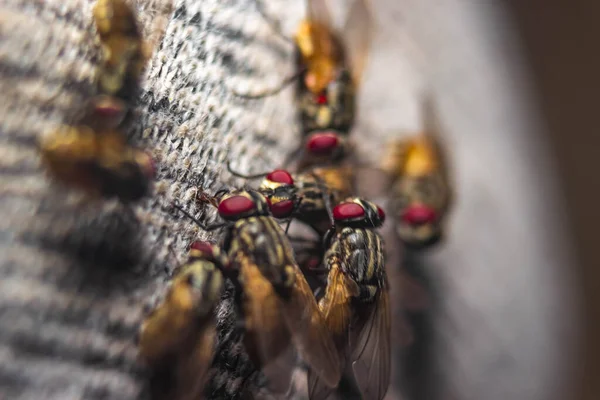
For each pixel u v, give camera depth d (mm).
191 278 58
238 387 60
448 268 81
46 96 57
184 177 61
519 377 83
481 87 89
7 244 55
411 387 78
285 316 59
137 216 58
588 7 103
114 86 58
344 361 62
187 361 57
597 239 93
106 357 56
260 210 61
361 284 62
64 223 56
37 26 57
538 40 100
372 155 77
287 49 71
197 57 64
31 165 56
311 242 65
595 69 102
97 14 59
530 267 87
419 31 86
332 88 71
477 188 85
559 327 87
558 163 95
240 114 67
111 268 57
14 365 54
